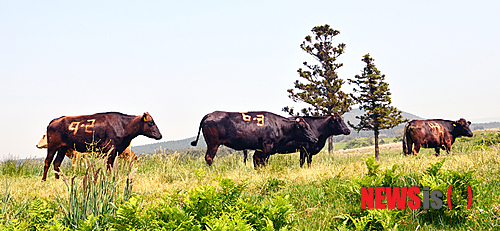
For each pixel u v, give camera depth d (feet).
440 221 15.21
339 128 41.91
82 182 15.79
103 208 15.55
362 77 65.36
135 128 39.65
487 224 14.25
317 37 80.69
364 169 26.91
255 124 39.22
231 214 13.83
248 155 44.88
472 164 26.13
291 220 14.80
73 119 37.88
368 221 14.40
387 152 82.33
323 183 23.12
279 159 42.34
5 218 17.33
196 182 25.99
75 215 15.31
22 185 30.50
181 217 13.66
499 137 61.77
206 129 38.83
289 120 41.22
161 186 25.41
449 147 50.98
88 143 37.42
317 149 42.01
